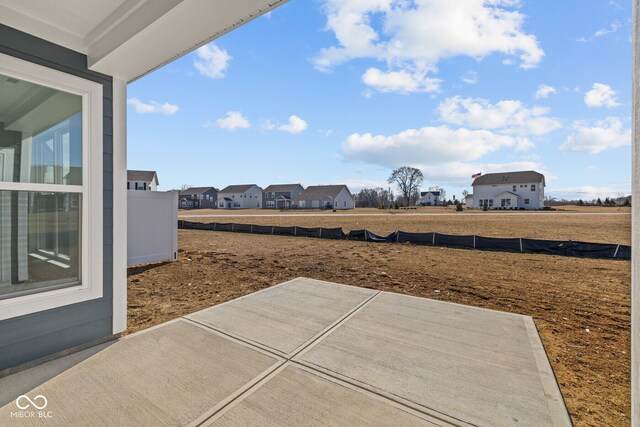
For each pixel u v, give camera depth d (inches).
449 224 721.6
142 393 77.7
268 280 215.9
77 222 104.5
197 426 65.9
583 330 131.8
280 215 1173.7
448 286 202.2
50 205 98.5
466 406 73.9
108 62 100.7
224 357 97.0
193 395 77.0
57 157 99.9
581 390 85.5
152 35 84.7
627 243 410.6
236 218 984.3
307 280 205.5
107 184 110.5
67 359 95.5
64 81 98.4
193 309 153.8
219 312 139.9
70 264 102.9
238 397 76.4
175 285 202.1
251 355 98.5
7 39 86.5
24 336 90.0
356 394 78.2
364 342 109.1
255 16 78.0
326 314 138.0
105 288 109.0
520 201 1610.5
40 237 96.3
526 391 80.4
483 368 91.8
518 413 71.5
